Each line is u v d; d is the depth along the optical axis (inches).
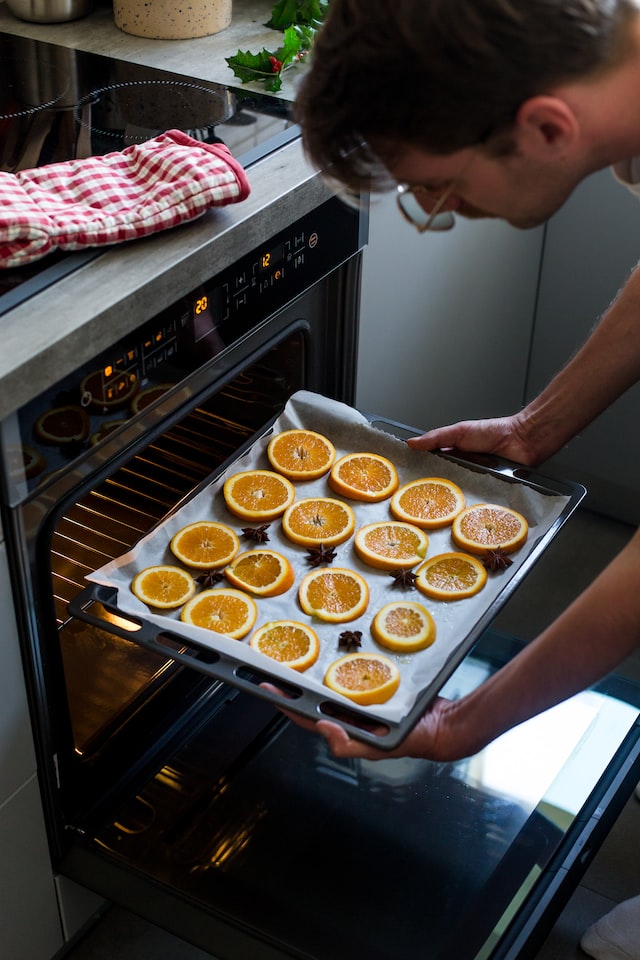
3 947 46.2
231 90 50.8
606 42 29.1
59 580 46.8
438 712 39.0
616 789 46.8
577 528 81.4
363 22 28.3
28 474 35.8
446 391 71.9
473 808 45.9
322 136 30.5
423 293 64.0
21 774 42.4
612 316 46.6
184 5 54.8
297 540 45.6
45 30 56.9
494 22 27.7
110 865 44.9
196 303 41.3
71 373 36.1
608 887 57.6
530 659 36.7
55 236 37.0
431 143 30.0
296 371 53.8
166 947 54.1
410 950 41.0
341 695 37.4
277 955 41.2
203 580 43.3
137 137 46.0
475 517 46.0
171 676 50.1
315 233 47.5
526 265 73.9
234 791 47.0
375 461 48.8
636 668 70.1
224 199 40.3
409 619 42.1
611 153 32.2
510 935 41.5
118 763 47.9
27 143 45.0
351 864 43.9
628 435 77.3
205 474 55.1
